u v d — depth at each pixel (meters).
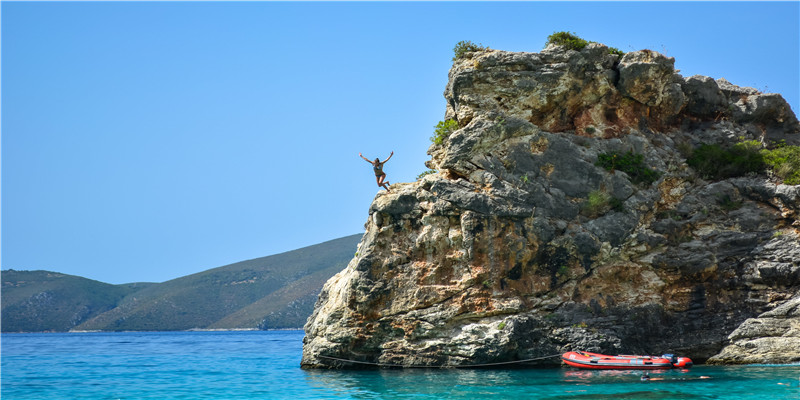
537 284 33.03
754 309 32.53
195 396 28.56
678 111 37.22
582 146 35.03
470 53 35.97
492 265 32.94
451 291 33.06
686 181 35.31
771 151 36.16
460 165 34.41
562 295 33.03
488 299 32.72
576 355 31.56
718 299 33.03
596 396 24.22
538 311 32.75
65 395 30.59
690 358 32.22
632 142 35.31
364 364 34.41
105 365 50.59
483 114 34.81
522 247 32.94
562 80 34.81
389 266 33.97
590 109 35.88
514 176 33.97
